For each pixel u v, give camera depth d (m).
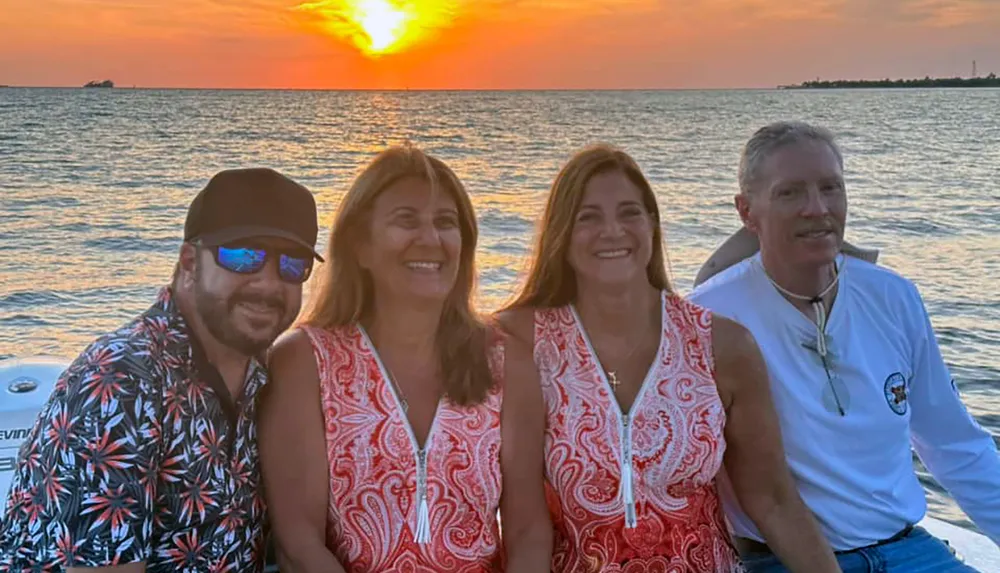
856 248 3.21
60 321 10.49
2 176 25.52
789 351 3.03
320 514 2.52
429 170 2.59
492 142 41.47
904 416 3.07
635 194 2.81
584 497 2.68
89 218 17.92
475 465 2.56
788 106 85.19
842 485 3.00
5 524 2.06
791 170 2.96
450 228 2.60
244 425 2.33
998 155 33.88
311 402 2.52
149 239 15.56
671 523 2.69
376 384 2.55
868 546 3.02
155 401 2.07
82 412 1.99
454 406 2.57
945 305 10.65
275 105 82.50
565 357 2.80
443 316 2.65
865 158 32.97
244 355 2.30
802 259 2.97
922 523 3.81
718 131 49.38
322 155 34.06
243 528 2.30
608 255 2.76
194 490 2.16
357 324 2.64
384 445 2.50
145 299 11.51
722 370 2.84
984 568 3.38
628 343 2.83
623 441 2.69
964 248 14.98
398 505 2.49
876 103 91.88
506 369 2.69
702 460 2.71
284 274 2.23
